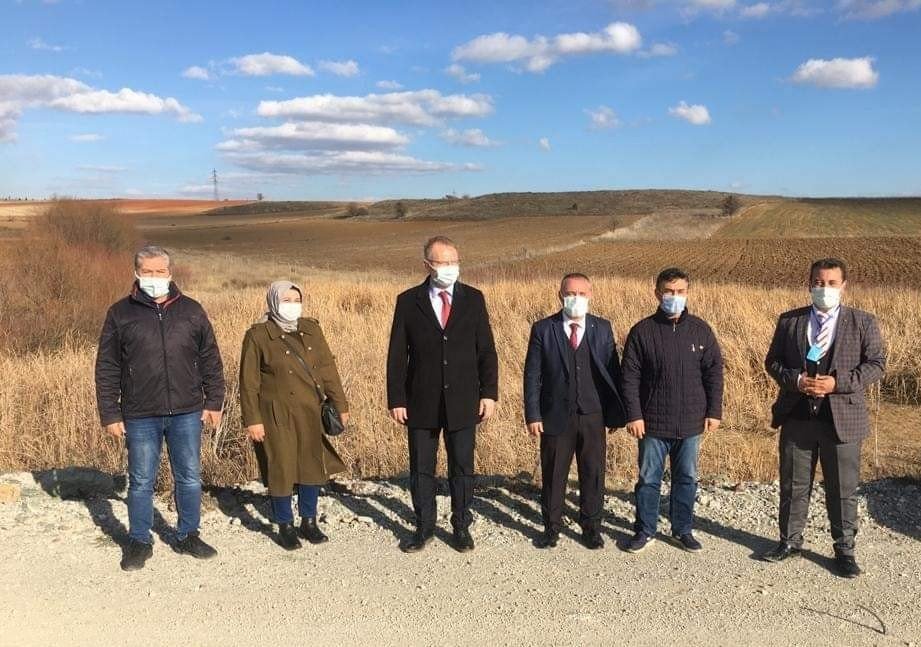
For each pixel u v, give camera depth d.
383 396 7.42
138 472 4.06
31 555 4.08
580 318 4.44
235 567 3.99
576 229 87.69
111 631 3.26
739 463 6.02
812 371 4.03
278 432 4.33
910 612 3.40
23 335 13.41
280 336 4.45
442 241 4.40
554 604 3.52
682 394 4.23
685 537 4.27
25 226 27.11
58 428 6.50
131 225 30.67
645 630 3.26
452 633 3.24
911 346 9.79
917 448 6.86
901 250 51.28
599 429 4.34
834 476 3.92
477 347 4.51
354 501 5.20
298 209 140.38
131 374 4.08
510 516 4.87
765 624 3.30
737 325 11.13
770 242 65.06
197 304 4.38
